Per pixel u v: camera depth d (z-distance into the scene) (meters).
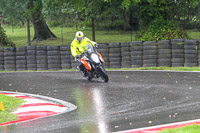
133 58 30.66
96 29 63.97
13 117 13.04
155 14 36.66
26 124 11.86
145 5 36.94
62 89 19.77
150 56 29.98
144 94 16.64
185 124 10.39
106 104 14.79
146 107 13.62
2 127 11.62
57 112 13.96
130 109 13.43
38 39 55.91
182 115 11.83
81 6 38.94
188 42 28.72
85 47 22.08
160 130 9.85
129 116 12.20
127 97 16.09
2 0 51.12
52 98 17.11
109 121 11.64
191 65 28.72
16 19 53.47
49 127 11.23
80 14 41.38
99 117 12.38
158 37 33.81
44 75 27.08
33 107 14.91
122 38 51.19
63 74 27.11
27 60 34.22
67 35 60.34
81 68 23.00
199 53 28.52
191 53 28.69
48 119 12.48
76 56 21.83
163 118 11.56
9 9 51.88
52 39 56.00
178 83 19.48
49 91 19.31
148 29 35.34
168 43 29.33
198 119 11.00
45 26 56.50
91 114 12.98
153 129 10.03
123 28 63.56
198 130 8.86
